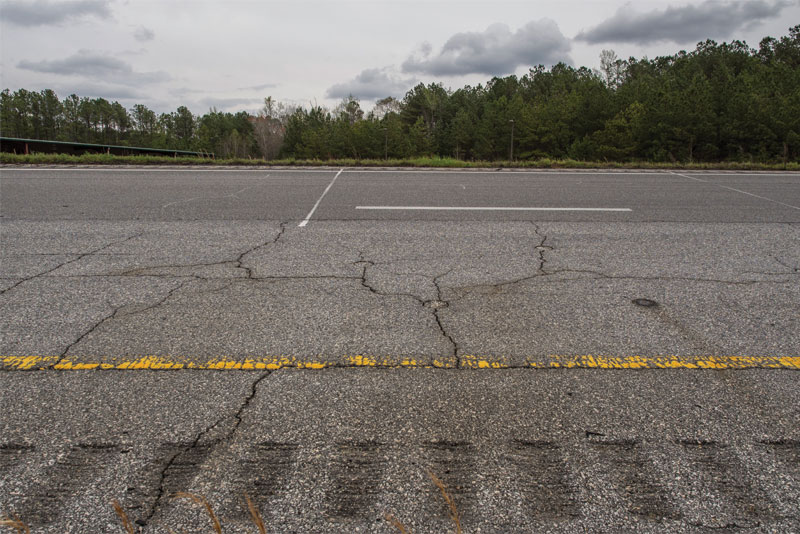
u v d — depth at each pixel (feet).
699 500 7.24
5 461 7.91
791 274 16.84
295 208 27.99
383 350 11.48
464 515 6.97
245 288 15.42
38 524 6.78
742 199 31.35
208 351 11.39
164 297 14.61
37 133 314.76
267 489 7.40
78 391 9.78
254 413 9.14
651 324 12.88
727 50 202.69
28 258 18.28
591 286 15.69
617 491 7.40
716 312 13.65
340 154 191.11
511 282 16.10
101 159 49.29
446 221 25.09
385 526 6.79
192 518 6.88
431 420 8.96
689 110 114.01
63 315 13.26
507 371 10.60
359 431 8.66
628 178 41.55
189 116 351.05
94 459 7.97
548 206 29.17
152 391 9.79
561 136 159.33
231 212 26.73
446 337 12.16
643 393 9.80
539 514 6.99
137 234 21.93
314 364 10.85
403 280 16.25
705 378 10.35
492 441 8.43
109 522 6.82
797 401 9.56
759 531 6.71
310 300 14.47
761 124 107.55
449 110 228.63
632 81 178.81
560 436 8.55
